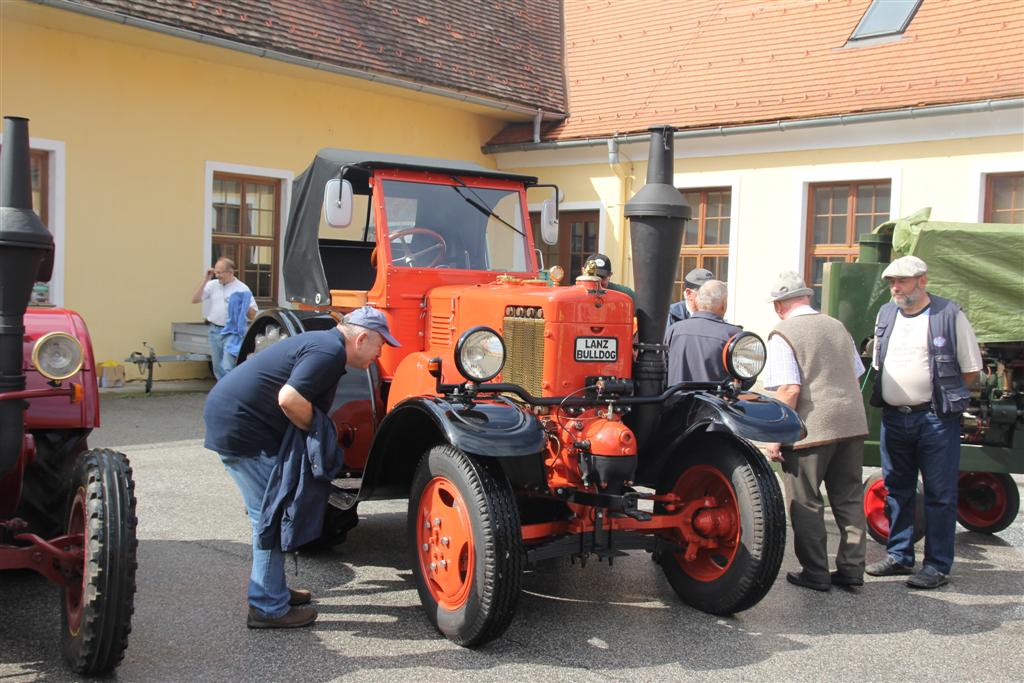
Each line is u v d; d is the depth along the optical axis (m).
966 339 5.12
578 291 4.57
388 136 14.12
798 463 5.02
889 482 5.36
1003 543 6.14
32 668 3.68
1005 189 11.10
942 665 4.02
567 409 4.45
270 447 4.20
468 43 14.97
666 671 3.86
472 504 3.94
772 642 4.23
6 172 3.53
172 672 3.70
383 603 4.61
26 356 4.39
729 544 4.60
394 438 4.47
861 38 12.96
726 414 4.40
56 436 4.46
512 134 15.55
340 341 4.11
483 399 4.24
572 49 16.38
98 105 10.99
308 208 6.13
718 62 14.09
